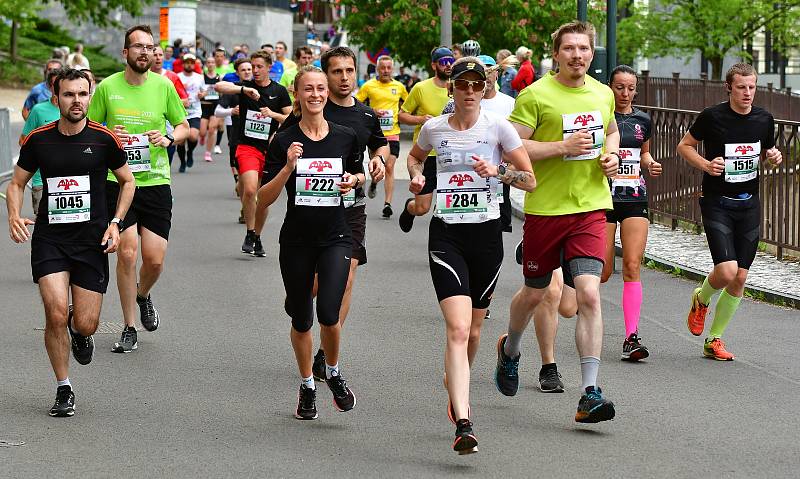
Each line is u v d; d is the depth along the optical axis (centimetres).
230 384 1834
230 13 13375
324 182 1603
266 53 3169
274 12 14075
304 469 1417
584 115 1658
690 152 2045
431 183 2314
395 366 1948
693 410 1683
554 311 1769
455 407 1439
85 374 1894
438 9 7312
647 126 2111
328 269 1603
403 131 7906
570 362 1977
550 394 1773
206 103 5844
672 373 1911
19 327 2244
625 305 2009
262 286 2677
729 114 2027
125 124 2098
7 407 1695
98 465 1435
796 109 7350
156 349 2070
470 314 1504
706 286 2052
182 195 4419
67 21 13575
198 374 1897
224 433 1571
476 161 1517
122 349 2045
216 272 2845
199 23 13112
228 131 5878
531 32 7356
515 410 1681
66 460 1455
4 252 3155
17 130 7312
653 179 3762
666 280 2817
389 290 2638
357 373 1902
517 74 4525
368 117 1980
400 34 7306
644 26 9238
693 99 5250
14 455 1473
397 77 10212
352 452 1486
